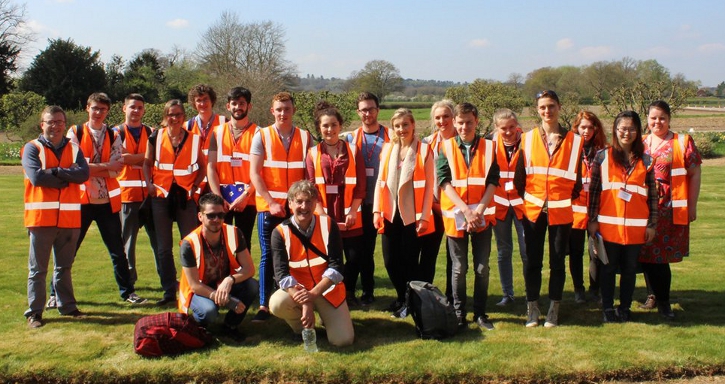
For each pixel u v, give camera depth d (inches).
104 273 290.0
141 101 246.2
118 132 241.6
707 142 1071.6
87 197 231.0
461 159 206.4
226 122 240.5
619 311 216.8
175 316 189.8
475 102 1039.0
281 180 221.6
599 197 216.1
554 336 200.7
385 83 2340.1
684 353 183.3
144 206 237.8
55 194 211.5
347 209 221.9
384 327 213.6
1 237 388.5
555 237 205.8
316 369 176.2
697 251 335.9
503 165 229.3
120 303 240.5
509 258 239.5
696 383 172.6
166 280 239.0
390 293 259.3
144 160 240.5
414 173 212.7
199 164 242.2
